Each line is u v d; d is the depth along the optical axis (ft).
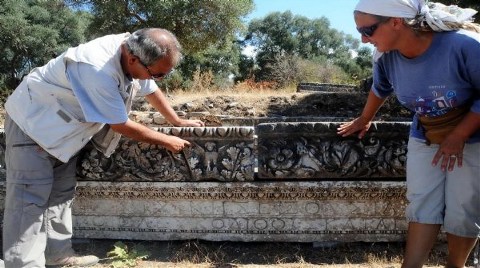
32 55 73.56
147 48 7.07
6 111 7.83
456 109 6.25
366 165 8.66
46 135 7.36
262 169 8.81
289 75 83.66
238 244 9.27
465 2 32.45
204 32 54.03
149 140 7.91
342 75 91.15
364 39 6.22
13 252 7.32
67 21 79.05
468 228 6.51
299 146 8.72
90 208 9.50
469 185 6.31
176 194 9.05
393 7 5.69
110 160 9.04
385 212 9.00
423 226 6.55
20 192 7.47
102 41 7.41
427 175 6.60
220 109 29.63
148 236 9.43
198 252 8.93
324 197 8.92
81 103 7.11
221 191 8.90
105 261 8.62
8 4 66.08
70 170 8.43
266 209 9.12
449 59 5.78
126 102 8.17
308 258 8.64
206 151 8.87
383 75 7.30
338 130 8.49
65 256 8.25
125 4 50.83
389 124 8.50
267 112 29.07
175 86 66.08
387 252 8.76
